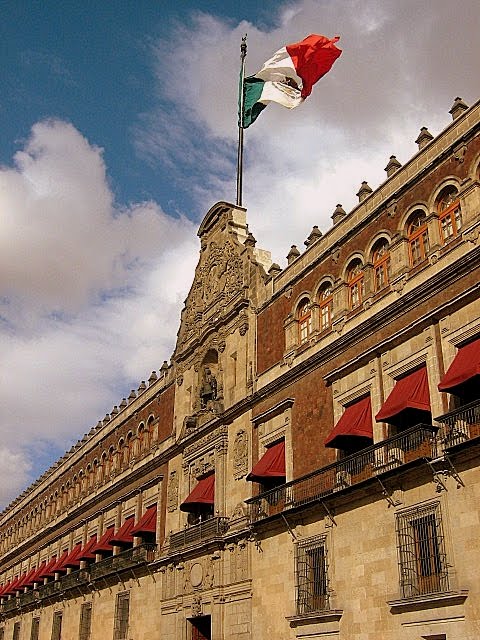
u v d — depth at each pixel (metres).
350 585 27.47
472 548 22.80
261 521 32.81
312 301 34.59
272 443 35.22
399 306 28.41
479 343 24.62
